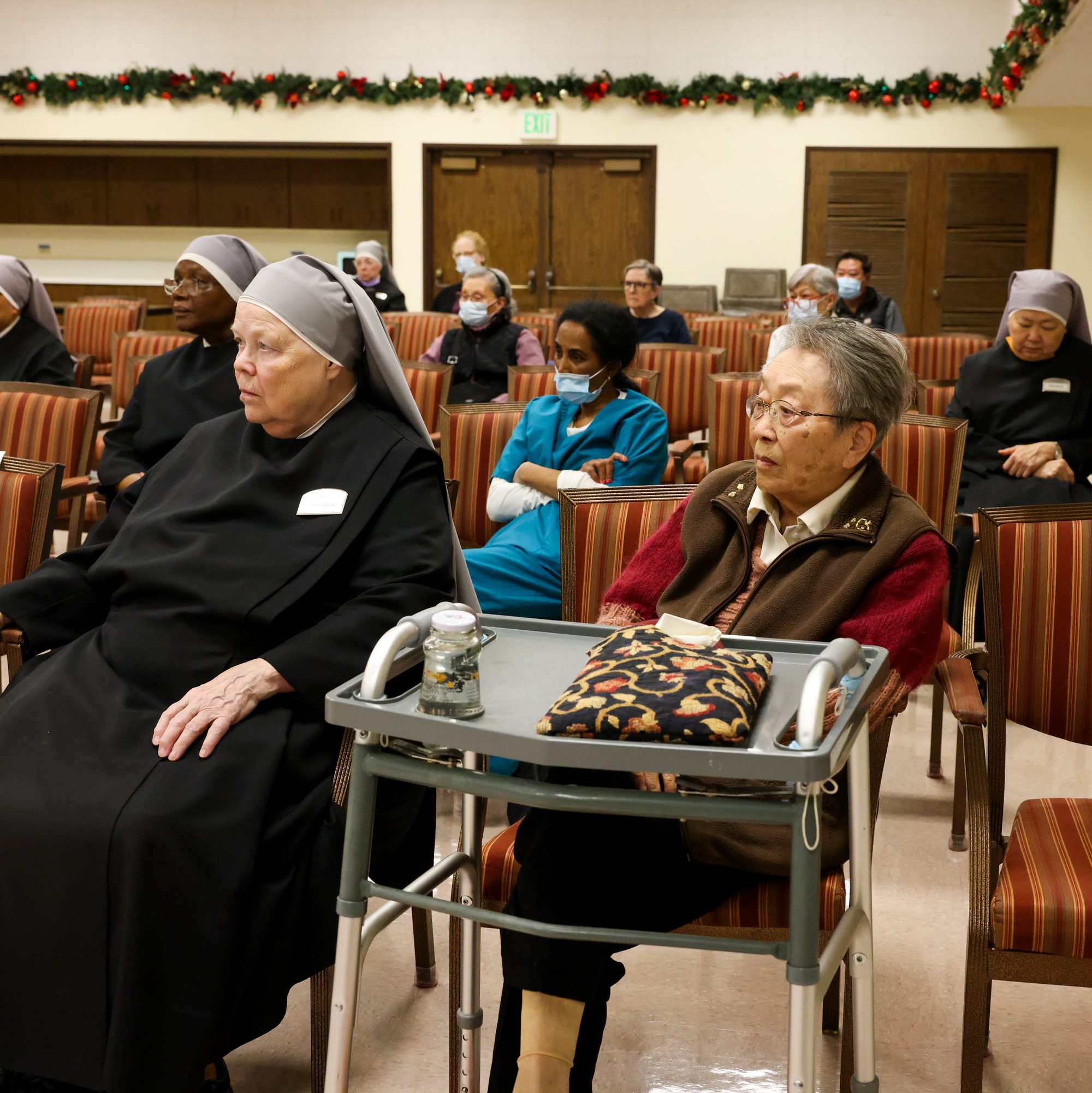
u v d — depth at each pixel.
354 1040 2.09
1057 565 1.94
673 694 1.27
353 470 2.05
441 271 11.59
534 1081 1.46
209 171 12.56
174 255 12.91
